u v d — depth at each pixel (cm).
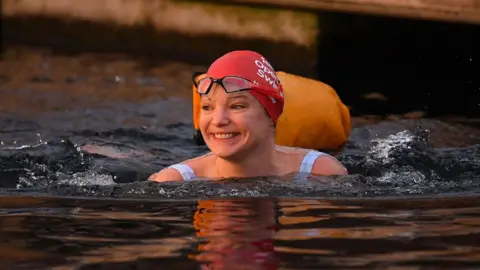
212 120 771
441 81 1620
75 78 1673
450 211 643
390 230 575
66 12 2008
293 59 1884
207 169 817
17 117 1315
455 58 1697
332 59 1855
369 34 1820
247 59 790
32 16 2019
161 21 1970
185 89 1606
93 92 1552
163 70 1778
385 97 1499
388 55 1797
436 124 1245
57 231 589
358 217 618
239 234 563
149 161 950
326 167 823
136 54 1928
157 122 1293
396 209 652
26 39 2000
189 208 659
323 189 734
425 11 1562
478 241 541
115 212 652
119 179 852
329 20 1859
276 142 987
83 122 1288
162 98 1510
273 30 1906
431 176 829
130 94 1542
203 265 486
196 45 1947
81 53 1909
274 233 565
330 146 1033
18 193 750
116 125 1268
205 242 541
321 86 1055
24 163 893
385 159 907
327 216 622
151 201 695
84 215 643
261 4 1802
